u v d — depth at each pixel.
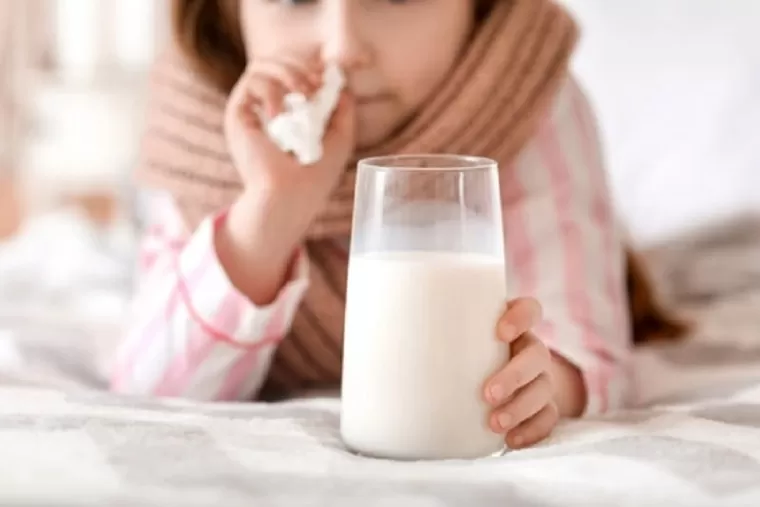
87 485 0.71
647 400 1.05
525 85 1.10
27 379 1.02
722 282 1.39
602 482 0.74
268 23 1.08
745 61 1.52
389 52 1.05
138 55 2.54
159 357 1.02
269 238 1.00
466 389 0.82
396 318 0.81
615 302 1.09
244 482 0.73
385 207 0.84
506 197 1.10
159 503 0.69
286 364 1.14
